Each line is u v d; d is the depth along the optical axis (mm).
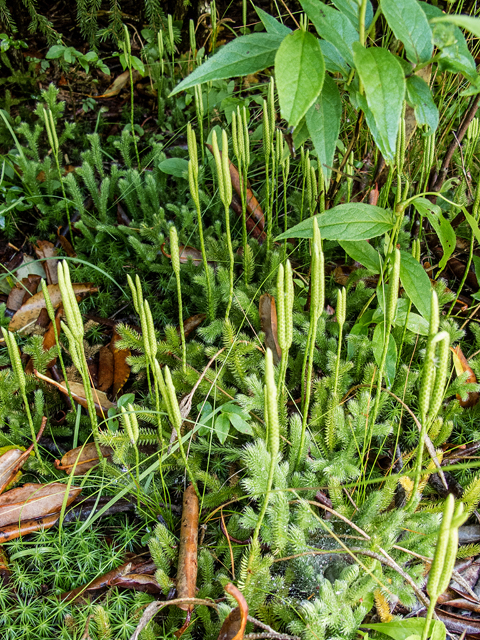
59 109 593
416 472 236
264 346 400
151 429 364
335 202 493
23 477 358
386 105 240
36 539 320
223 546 305
